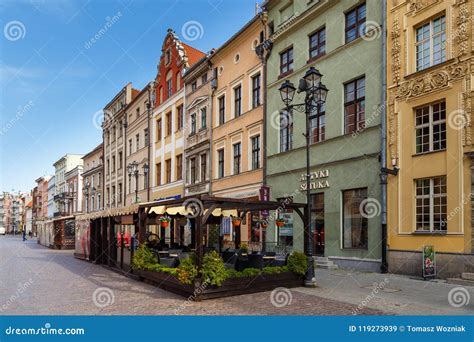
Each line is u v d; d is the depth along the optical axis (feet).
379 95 52.19
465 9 42.83
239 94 84.53
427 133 46.55
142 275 45.21
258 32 77.97
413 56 48.78
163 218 54.03
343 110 58.18
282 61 72.49
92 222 74.95
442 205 44.27
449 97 43.88
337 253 56.70
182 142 107.55
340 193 57.00
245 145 80.38
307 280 39.96
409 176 47.60
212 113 92.68
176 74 112.68
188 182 104.01
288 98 43.62
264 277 37.78
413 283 40.81
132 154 142.31
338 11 59.82
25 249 118.21
